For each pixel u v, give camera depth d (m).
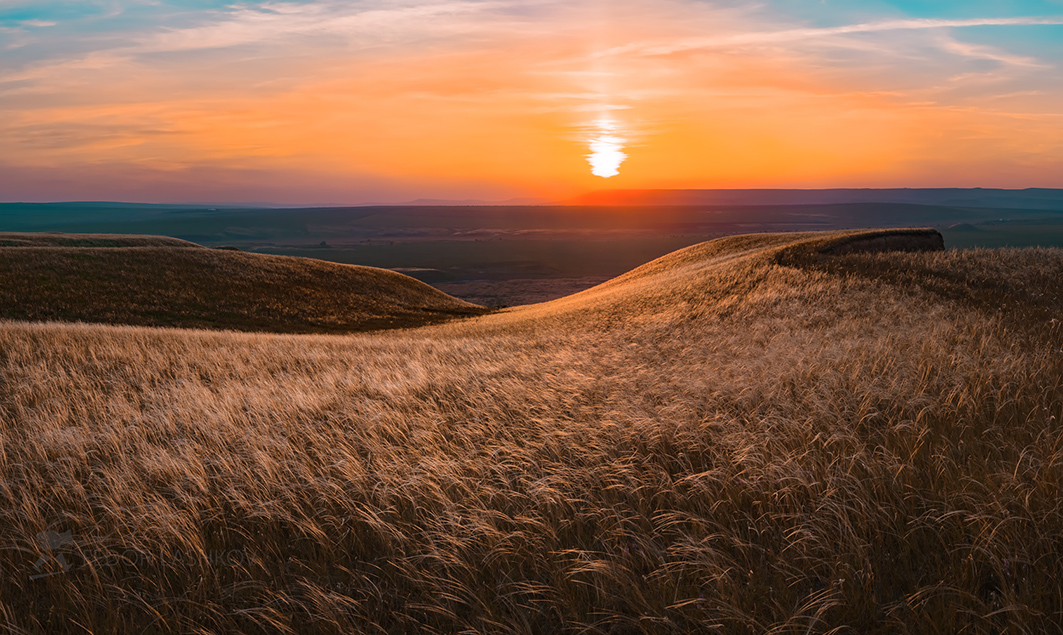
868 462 4.89
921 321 13.52
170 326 45.50
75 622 3.73
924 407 6.20
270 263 68.88
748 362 10.23
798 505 4.39
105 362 13.75
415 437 7.15
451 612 3.66
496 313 67.06
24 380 11.23
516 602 3.85
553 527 4.51
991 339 9.39
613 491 5.08
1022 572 3.48
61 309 44.81
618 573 3.80
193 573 4.27
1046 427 5.32
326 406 9.33
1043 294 16.62
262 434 7.56
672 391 8.62
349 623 3.64
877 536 3.94
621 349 16.42
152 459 6.44
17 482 6.03
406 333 44.88
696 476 4.92
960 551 3.73
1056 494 4.00
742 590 3.60
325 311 57.38
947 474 4.52
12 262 50.53
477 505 4.99
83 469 6.47
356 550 4.57
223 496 5.45
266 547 4.56
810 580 3.73
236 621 3.79
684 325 23.12
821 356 9.57
